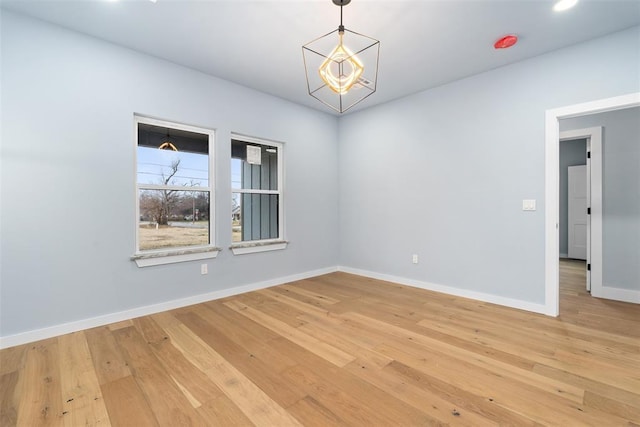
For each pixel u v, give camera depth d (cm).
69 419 147
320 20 235
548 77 283
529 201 295
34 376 184
